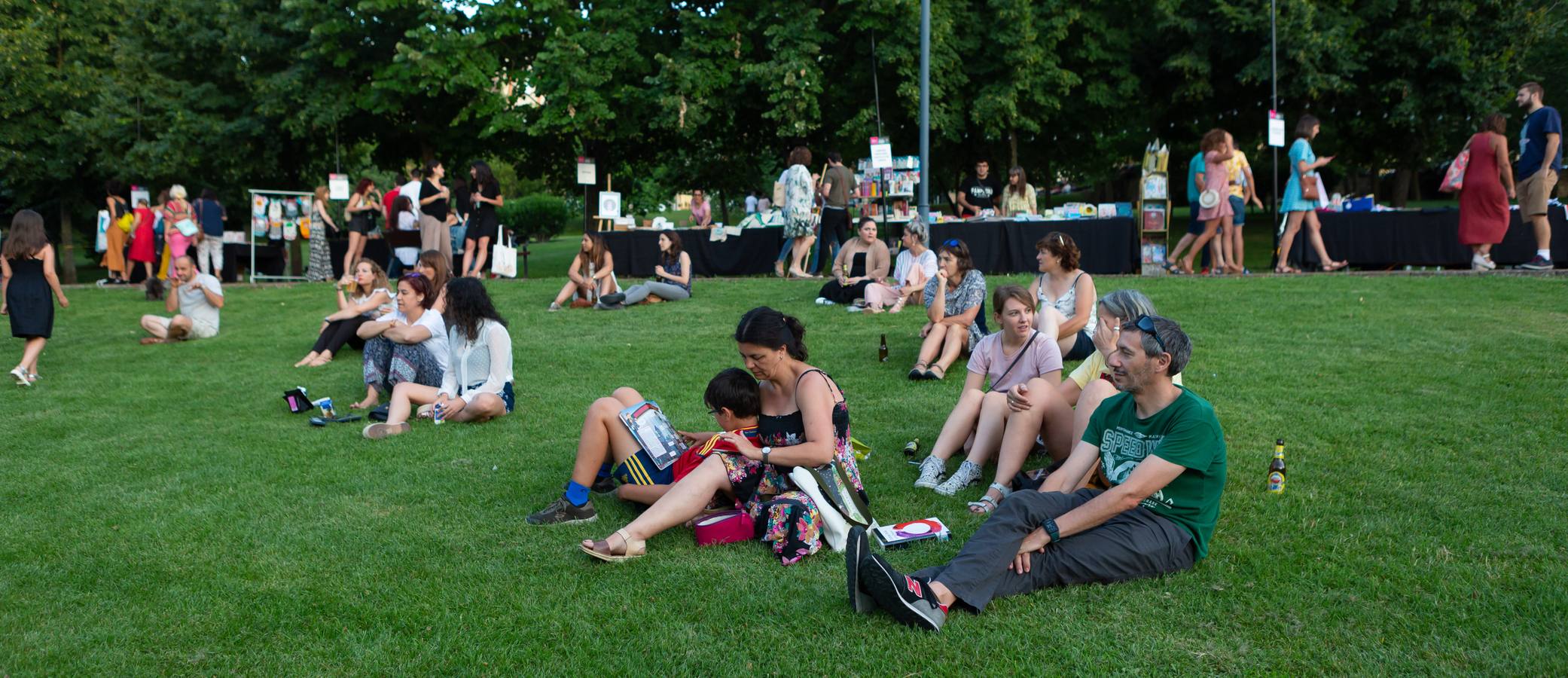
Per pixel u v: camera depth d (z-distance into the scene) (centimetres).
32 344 759
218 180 2017
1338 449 493
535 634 324
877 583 313
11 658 313
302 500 461
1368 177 2691
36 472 516
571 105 1622
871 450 527
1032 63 1653
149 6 1850
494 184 1369
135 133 1886
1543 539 376
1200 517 350
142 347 906
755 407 407
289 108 1752
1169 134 2105
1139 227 1230
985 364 498
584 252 1066
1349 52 1641
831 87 1742
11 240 745
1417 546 373
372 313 842
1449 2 1625
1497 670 285
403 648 316
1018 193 1391
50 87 1922
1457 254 1194
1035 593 338
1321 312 857
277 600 352
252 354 861
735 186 2173
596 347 839
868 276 1002
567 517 425
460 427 590
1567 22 1756
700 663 302
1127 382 344
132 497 471
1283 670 289
